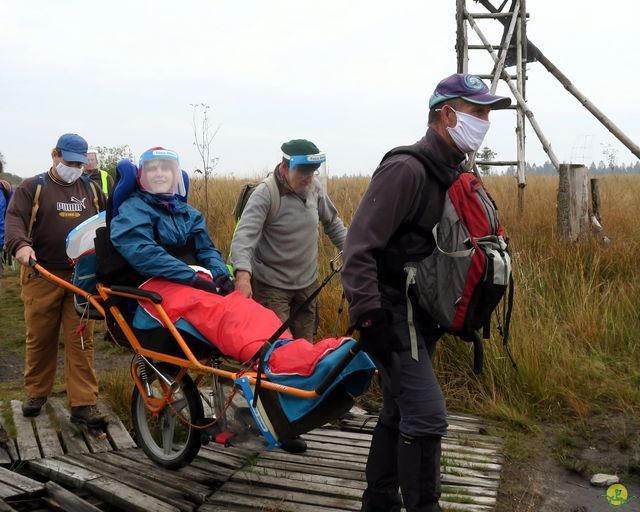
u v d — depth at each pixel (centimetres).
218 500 363
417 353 287
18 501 363
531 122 931
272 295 448
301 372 313
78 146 450
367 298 275
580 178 780
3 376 604
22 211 443
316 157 432
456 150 290
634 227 831
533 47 955
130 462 407
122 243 366
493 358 530
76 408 454
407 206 281
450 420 489
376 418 495
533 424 475
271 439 317
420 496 296
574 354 548
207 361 373
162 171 380
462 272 277
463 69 981
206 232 406
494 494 379
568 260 693
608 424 473
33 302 453
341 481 385
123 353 661
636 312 616
